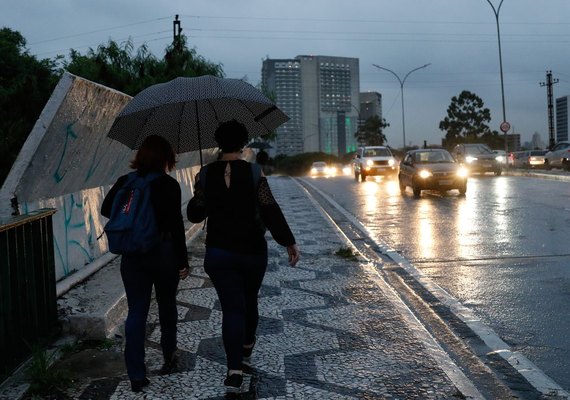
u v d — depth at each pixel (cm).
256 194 380
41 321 463
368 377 409
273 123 475
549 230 1073
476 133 7962
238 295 380
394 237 1074
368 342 483
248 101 417
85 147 658
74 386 400
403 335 500
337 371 421
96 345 483
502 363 448
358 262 826
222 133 387
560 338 499
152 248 387
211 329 524
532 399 381
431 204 1617
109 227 382
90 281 649
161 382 407
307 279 720
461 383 397
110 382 407
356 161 3034
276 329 521
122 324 529
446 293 660
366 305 597
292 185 2770
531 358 456
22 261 431
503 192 1902
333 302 610
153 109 438
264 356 453
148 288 404
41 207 602
